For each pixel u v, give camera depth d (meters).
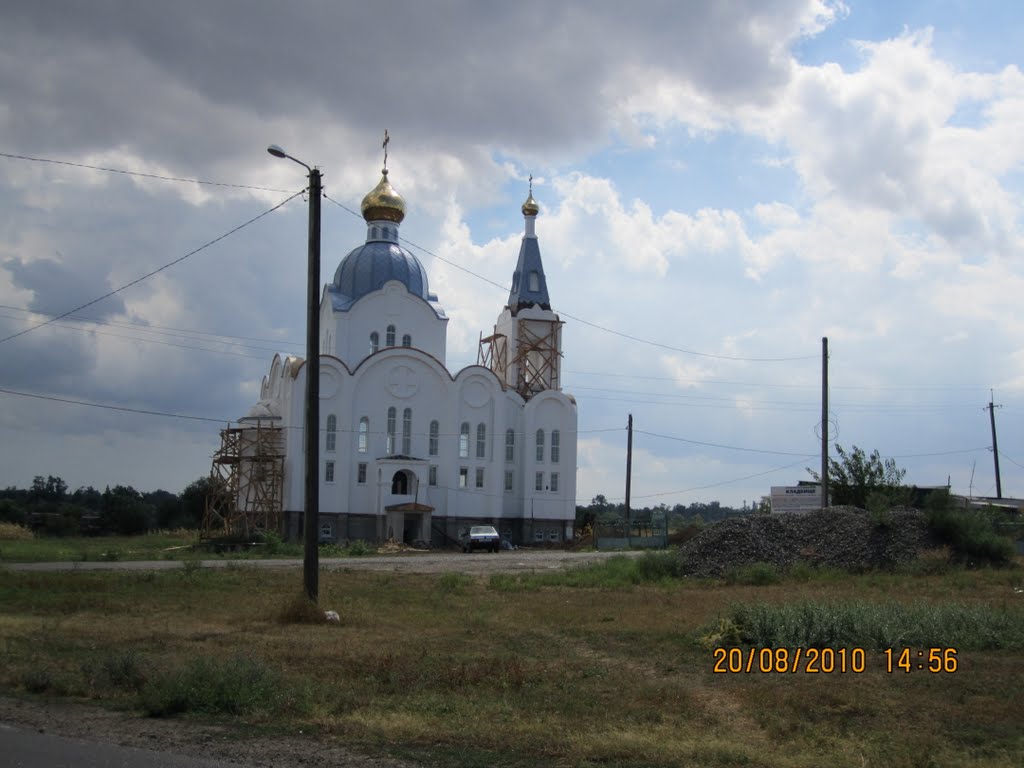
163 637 19.61
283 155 25.06
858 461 59.41
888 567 36.09
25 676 14.70
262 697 13.61
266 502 69.69
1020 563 37.94
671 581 34.34
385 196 82.38
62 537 83.44
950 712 13.34
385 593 29.80
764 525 38.59
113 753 11.11
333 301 78.12
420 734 12.03
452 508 75.69
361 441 73.81
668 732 12.34
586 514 89.19
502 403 78.81
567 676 15.86
